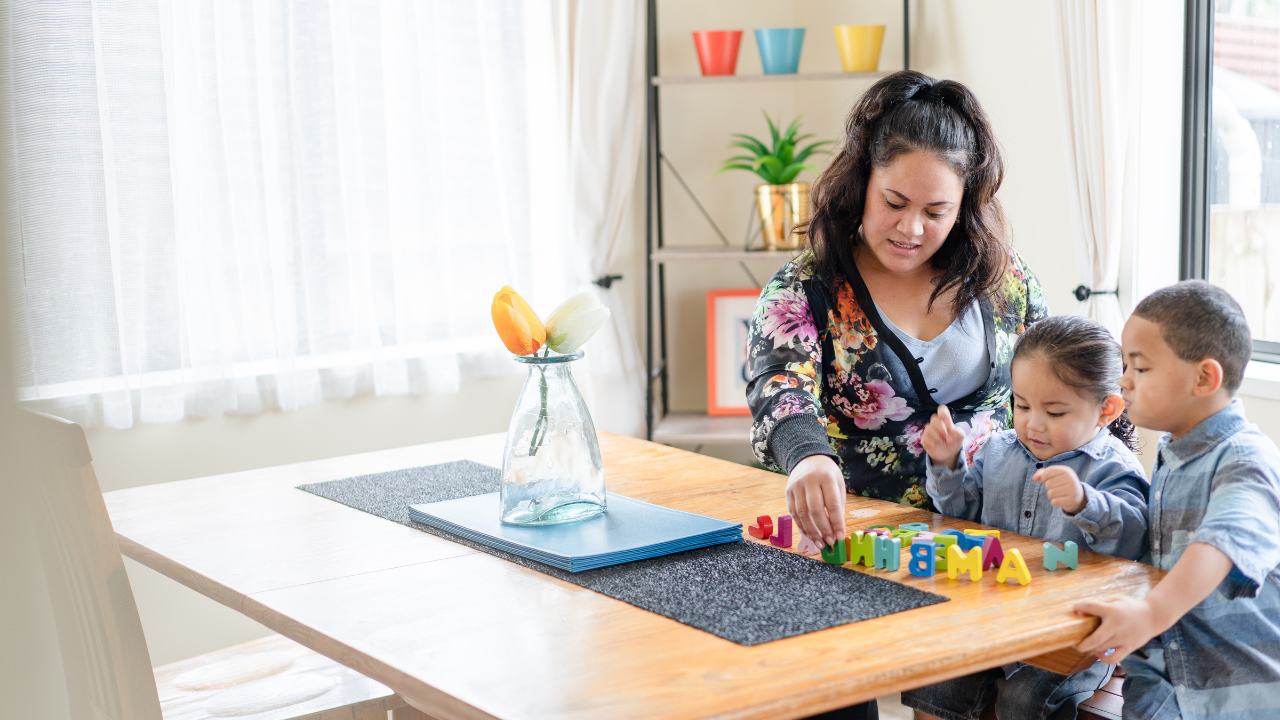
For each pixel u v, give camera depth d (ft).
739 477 5.56
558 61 9.78
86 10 7.32
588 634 3.41
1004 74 9.11
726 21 11.03
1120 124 7.89
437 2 9.32
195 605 8.32
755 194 10.31
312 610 3.75
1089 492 4.24
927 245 4.92
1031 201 8.96
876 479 5.42
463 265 9.71
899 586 3.77
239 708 5.41
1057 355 4.58
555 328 4.52
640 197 10.91
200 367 8.23
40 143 7.19
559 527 4.53
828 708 2.98
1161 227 8.30
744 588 3.79
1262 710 4.08
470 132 9.66
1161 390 4.17
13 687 2.21
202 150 8.09
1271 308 8.13
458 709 2.97
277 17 8.41
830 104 10.90
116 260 7.77
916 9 10.09
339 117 8.91
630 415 10.19
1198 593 3.53
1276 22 7.86
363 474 5.89
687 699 2.90
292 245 8.63
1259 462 3.94
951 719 4.90
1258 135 8.04
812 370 4.97
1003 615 3.48
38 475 4.41
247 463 8.65
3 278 2.06
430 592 3.89
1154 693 4.18
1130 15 7.75
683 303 11.25
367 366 9.22
